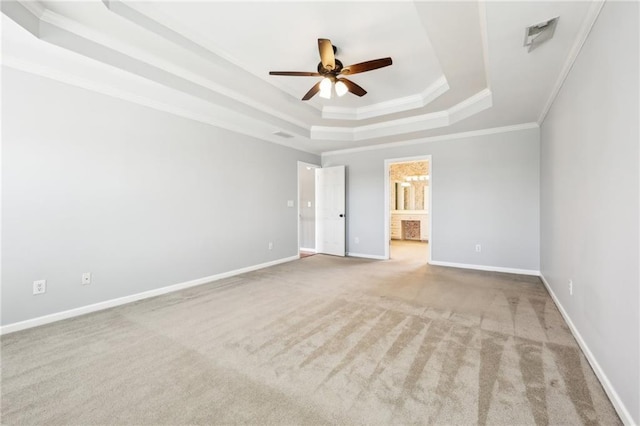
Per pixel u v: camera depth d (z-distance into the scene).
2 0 1.82
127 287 3.11
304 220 6.82
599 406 1.49
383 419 1.41
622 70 1.46
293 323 2.54
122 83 2.81
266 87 3.46
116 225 3.03
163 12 2.24
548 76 2.67
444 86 3.51
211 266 3.99
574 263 2.30
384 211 5.54
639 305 1.28
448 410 1.46
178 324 2.54
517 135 4.29
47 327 2.48
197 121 3.80
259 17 2.31
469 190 4.68
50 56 2.32
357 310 2.84
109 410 1.48
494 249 4.52
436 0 1.91
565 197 2.60
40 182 2.54
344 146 5.55
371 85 3.65
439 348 2.08
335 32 2.52
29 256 2.49
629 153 1.39
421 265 4.98
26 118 2.46
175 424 1.38
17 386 1.67
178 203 3.59
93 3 1.99
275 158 5.11
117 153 3.03
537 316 2.65
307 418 1.42
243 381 1.72
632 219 1.36
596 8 1.75
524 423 1.37
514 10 1.82
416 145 5.14
